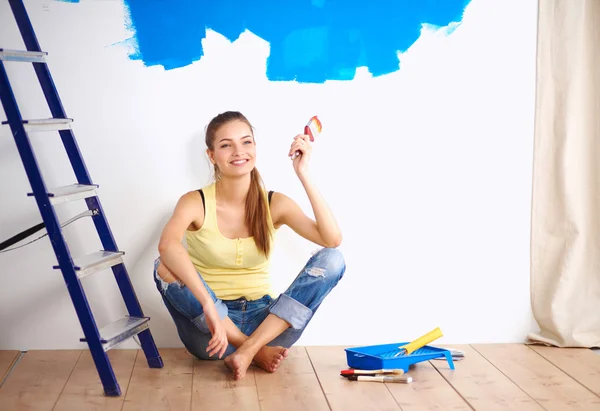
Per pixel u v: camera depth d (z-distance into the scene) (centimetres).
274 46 279
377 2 281
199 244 262
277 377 252
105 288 285
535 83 288
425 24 283
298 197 287
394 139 288
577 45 281
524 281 296
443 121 288
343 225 289
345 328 293
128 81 276
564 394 236
